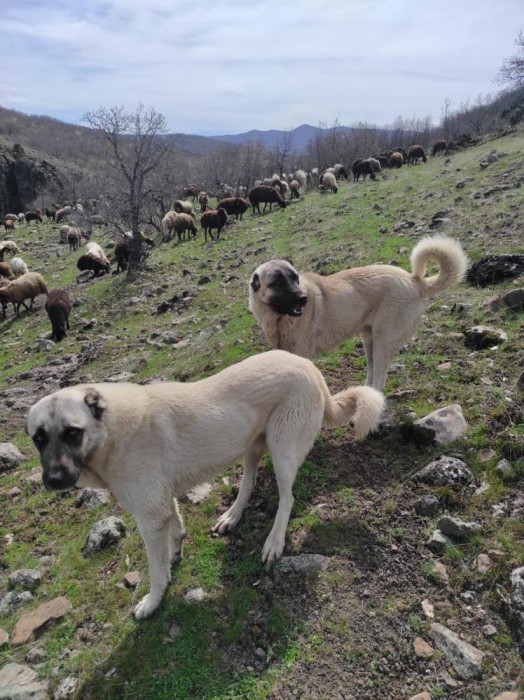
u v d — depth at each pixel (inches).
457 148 1354.6
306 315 209.6
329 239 557.9
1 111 5187.0
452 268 205.9
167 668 119.6
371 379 227.5
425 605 121.7
